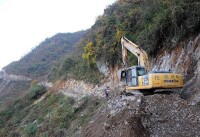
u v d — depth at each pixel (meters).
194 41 17.73
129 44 17.69
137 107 13.36
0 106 59.81
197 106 13.08
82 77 38.66
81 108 29.81
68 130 25.38
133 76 16.03
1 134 38.34
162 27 20.44
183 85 15.61
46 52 96.88
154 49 21.47
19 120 41.94
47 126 29.97
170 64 19.17
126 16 30.66
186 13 18.56
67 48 96.62
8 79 89.06
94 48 36.06
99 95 29.86
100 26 38.97
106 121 14.00
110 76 30.86
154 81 14.66
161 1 23.61
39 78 71.56
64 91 41.69
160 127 12.38
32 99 49.84
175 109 13.11
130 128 12.30
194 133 11.67
